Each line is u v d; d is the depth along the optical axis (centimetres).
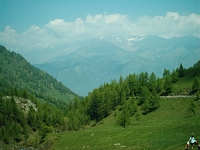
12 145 13525
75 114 17888
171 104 14288
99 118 17612
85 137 9762
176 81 18425
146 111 14788
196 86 14988
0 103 16388
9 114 15938
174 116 12300
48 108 19325
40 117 16325
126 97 18488
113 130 10088
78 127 16312
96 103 17888
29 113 16450
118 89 18550
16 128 14812
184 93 15600
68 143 9538
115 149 6350
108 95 17788
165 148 5072
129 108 15388
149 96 15475
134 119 14012
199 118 9056
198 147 4275
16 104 17425
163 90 16888
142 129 8681
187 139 5403
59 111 18900
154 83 17725
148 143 6097
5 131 14250
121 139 7662
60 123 16200
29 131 15512
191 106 11031
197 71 18912
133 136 7694
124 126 10969
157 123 9975
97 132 10394
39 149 11481
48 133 12925
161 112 13750
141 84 18425
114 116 16362
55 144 10381
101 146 7238
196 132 6244
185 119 9600
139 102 16538
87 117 17875
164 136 6606
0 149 12825
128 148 6050
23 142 14012
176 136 6256
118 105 18100
